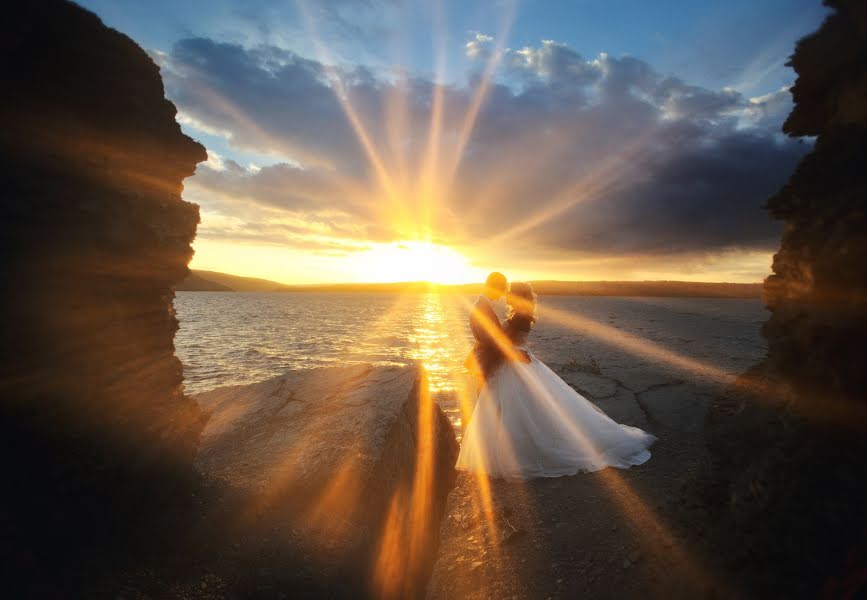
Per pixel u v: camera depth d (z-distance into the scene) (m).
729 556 1.70
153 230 2.43
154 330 2.53
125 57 2.28
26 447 1.82
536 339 20.23
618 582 2.40
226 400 4.60
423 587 3.29
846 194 1.28
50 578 1.77
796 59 1.63
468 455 4.24
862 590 1.15
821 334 1.28
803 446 1.38
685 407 5.65
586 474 3.84
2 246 1.78
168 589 2.05
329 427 3.82
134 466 2.29
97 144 2.12
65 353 1.99
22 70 1.83
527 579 2.69
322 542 2.59
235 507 2.70
